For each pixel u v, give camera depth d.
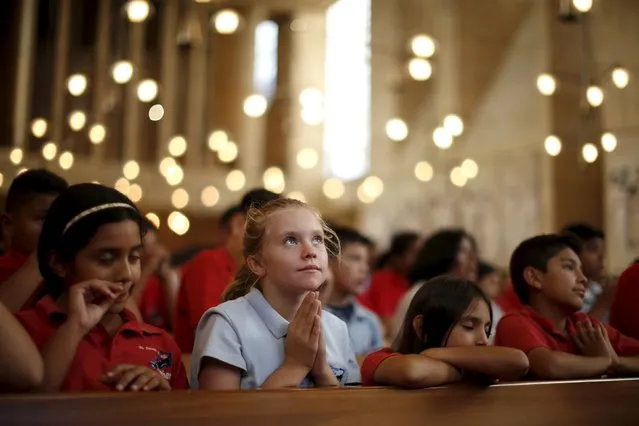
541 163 11.10
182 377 2.44
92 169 15.08
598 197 10.34
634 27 8.98
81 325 2.06
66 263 2.25
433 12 14.16
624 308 3.55
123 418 1.83
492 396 2.35
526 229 11.39
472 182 12.79
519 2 12.07
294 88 17.06
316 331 2.26
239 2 16.97
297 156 16.89
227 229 4.13
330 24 17.27
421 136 14.45
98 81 15.55
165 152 16.09
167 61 16.47
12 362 1.89
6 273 3.00
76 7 16.50
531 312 3.20
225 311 2.33
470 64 13.13
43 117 16.14
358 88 16.47
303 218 2.37
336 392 2.10
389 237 15.23
